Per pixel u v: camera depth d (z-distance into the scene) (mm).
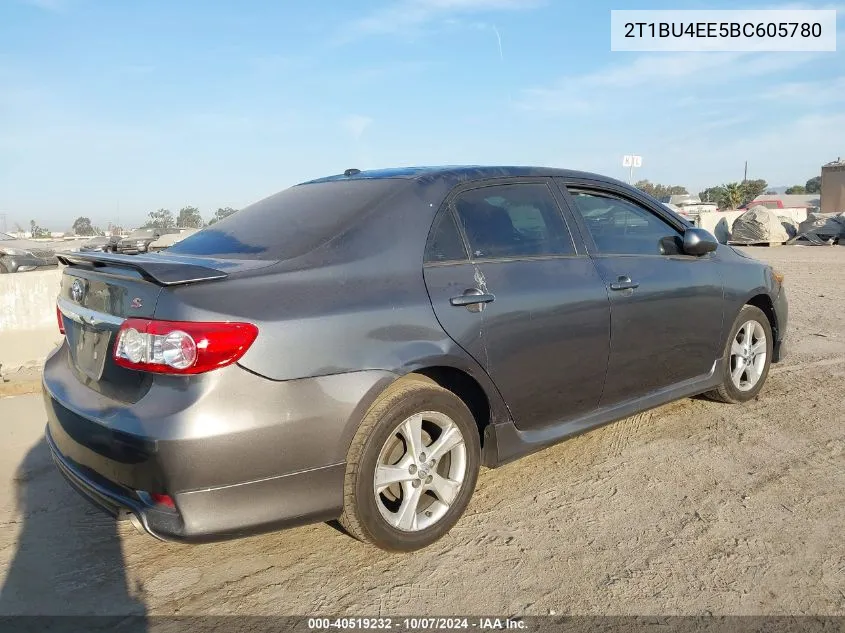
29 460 4242
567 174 3951
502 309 3238
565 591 2754
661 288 4043
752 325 4902
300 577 2902
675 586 2770
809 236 25703
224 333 2457
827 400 5047
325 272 2818
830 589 2725
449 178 3426
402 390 2906
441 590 2783
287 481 2611
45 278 7102
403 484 2975
